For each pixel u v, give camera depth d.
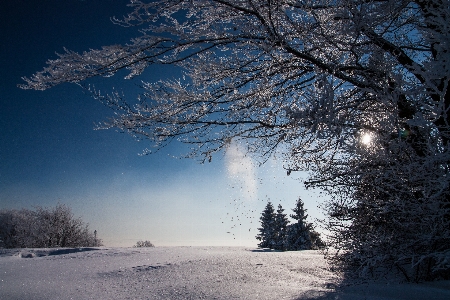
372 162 3.41
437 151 3.15
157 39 4.08
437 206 3.15
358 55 4.05
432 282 3.47
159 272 4.20
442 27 2.94
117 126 4.31
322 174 4.21
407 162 3.40
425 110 3.33
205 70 4.52
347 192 4.04
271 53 4.36
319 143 4.48
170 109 4.52
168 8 4.18
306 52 4.34
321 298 2.81
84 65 3.96
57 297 3.01
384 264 3.67
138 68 4.27
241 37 4.15
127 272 4.26
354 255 3.69
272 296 2.92
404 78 3.63
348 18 3.51
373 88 3.74
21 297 3.04
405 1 3.76
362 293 3.04
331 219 4.22
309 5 4.01
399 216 3.49
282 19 4.34
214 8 4.46
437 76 2.81
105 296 3.03
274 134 5.05
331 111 2.79
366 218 3.88
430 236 3.14
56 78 3.89
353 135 3.21
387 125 3.20
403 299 2.80
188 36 4.12
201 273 4.08
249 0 3.78
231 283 3.50
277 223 26.88
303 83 4.90
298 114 2.83
